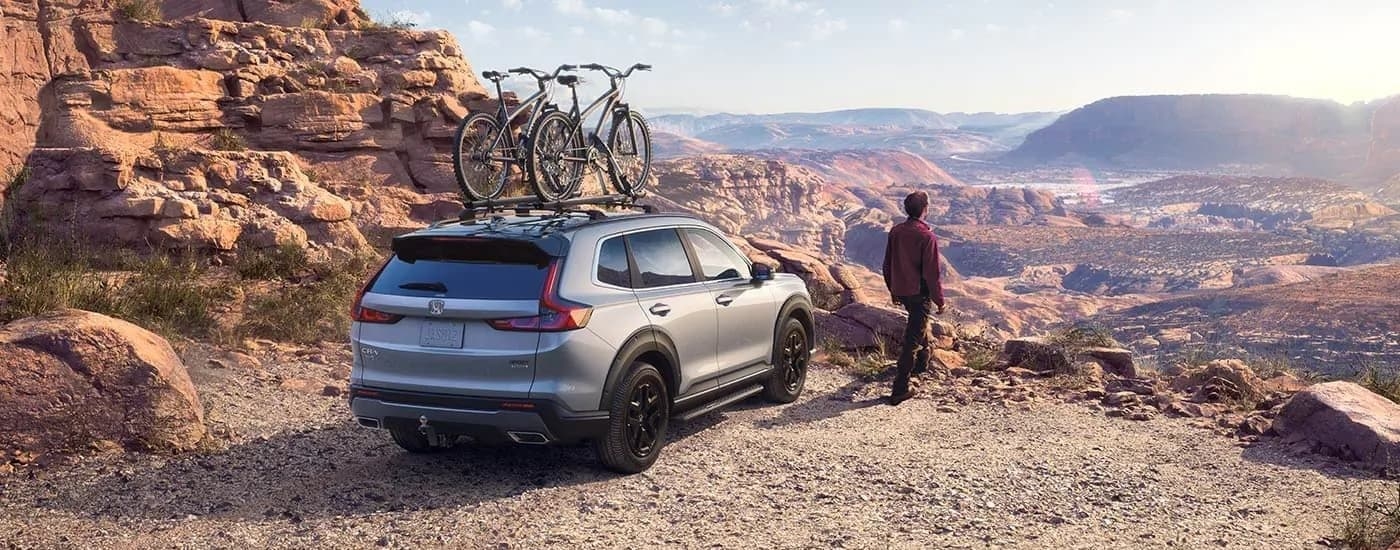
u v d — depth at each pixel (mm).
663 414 6418
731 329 7168
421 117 17547
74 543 4801
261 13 18672
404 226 15719
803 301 8367
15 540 4828
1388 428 6852
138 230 12938
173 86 15391
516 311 5629
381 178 16922
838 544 4957
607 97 8922
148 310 10172
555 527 5145
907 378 8500
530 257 5828
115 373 6398
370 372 6004
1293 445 7223
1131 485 6195
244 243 13453
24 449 5961
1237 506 5797
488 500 5594
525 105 8359
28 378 6141
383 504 5504
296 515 5281
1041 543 5039
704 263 7141
